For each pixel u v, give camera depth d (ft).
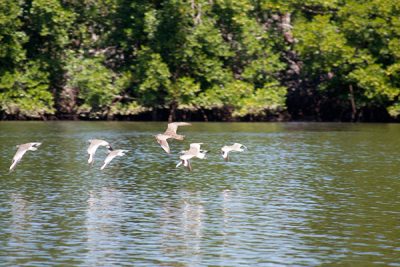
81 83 191.42
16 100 189.98
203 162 125.08
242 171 116.88
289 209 92.38
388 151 137.18
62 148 137.18
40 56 194.29
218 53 194.80
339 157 130.21
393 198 98.12
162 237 80.53
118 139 150.71
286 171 116.88
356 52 195.72
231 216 88.94
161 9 197.47
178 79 193.67
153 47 194.49
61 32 192.75
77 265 71.87
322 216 89.04
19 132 161.17
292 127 181.37
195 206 93.50
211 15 197.47
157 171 116.47
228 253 75.56
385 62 197.67
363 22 193.26
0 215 88.58
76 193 100.17
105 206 93.15
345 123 196.34
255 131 169.48
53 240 79.25
